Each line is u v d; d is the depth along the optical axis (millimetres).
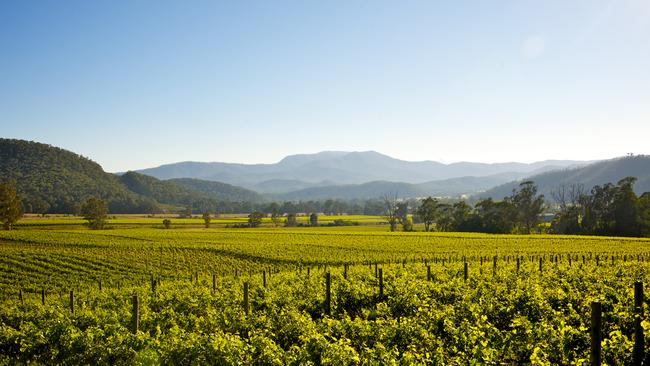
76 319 18344
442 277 25750
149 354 12922
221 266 45438
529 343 12258
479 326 13047
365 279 27250
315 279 27422
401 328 13398
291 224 132625
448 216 112750
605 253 46438
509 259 43219
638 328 10859
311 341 12078
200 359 12250
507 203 101250
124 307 21203
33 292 35250
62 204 173625
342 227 120750
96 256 51281
